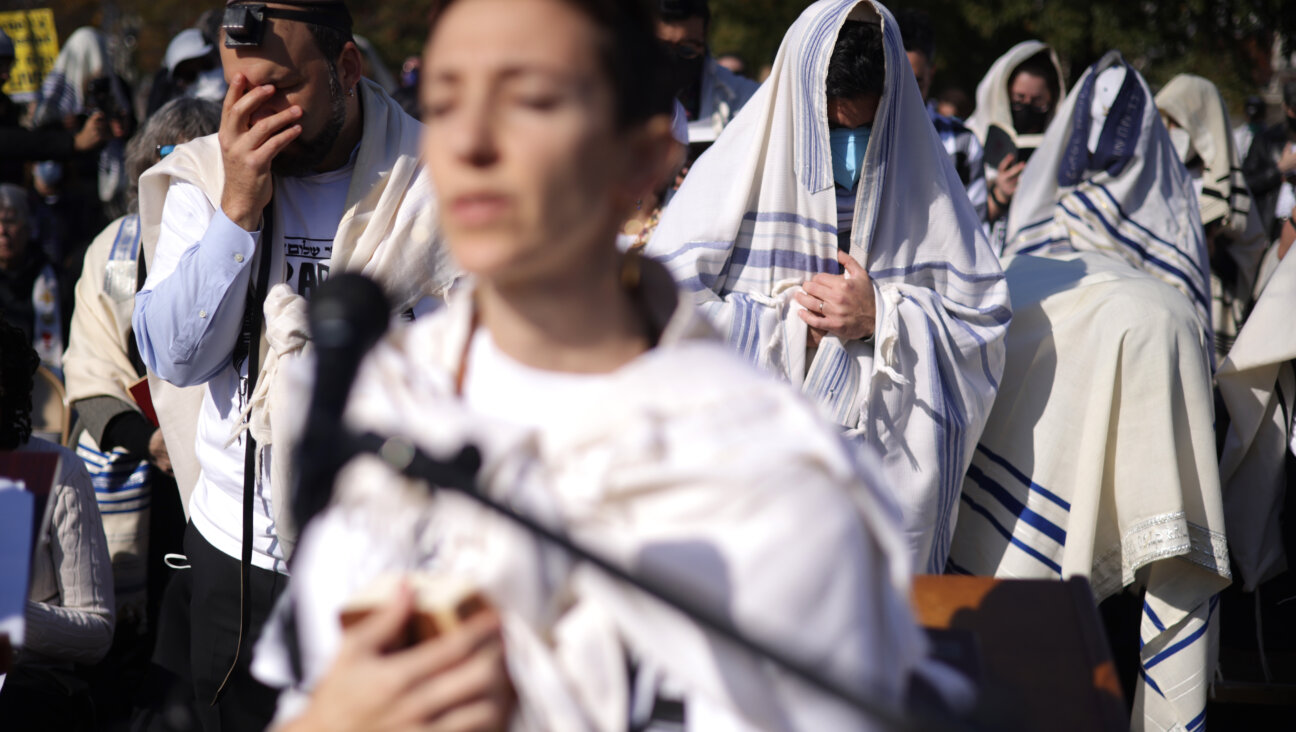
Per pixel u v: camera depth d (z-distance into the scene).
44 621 2.72
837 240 2.88
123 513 3.57
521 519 0.87
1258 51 12.05
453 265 2.47
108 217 6.21
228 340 2.40
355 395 1.01
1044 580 1.89
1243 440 3.45
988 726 1.08
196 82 5.19
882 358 2.73
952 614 1.80
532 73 0.92
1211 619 3.12
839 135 2.85
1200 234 4.03
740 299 2.79
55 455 1.65
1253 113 8.00
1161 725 3.07
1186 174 4.11
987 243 3.02
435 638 0.90
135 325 2.47
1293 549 3.43
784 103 2.84
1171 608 3.07
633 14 0.97
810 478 0.93
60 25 16.36
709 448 0.93
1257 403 3.42
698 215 2.90
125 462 3.58
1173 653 3.07
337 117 2.40
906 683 1.00
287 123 2.32
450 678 0.88
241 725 2.44
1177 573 3.07
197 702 2.56
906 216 2.91
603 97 0.94
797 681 0.88
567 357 1.01
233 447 2.46
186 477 2.65
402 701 0.87
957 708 1.06
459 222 0.94
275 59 2.31
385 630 0.89
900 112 2.84
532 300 1.00
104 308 3.56
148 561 3.65
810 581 0.90
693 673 0.89
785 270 2.85
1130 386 3.00
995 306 2.96
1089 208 3.94
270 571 2.41
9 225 4.74
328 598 1.02
